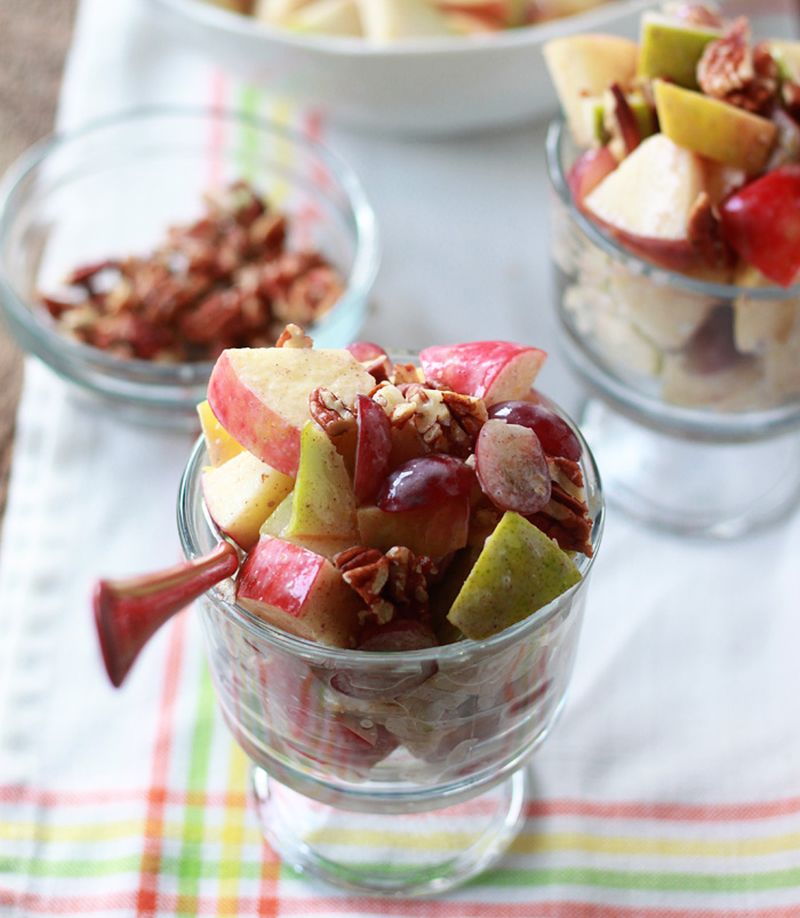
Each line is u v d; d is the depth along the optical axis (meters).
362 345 0.50
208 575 0.46
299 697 0.48
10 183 0.72
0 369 0.70
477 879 0.57
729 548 0.64
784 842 0.57
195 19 0.71
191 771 0.58
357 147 0.77
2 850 0.56
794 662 0.61
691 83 0.60
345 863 0.57
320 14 0.77
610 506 0.66
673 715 0.60
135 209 0.75
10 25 0.85
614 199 0.58
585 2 0.78
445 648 0.45
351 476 0.46
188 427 0.67
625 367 0.62
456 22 0.77
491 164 0.76
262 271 0.70
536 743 0.53
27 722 0.59
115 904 0.55
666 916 0.56
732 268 0.58
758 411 0.62
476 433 0.47
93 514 0.64
